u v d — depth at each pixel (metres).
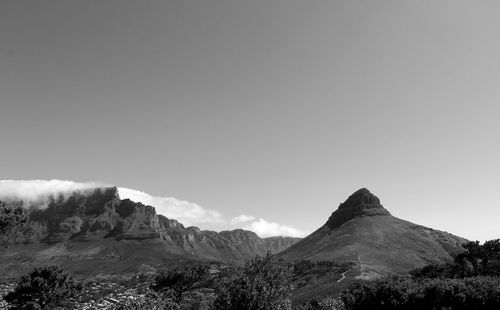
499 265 98.69
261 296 28.56
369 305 51.56
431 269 104.38
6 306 100.12
